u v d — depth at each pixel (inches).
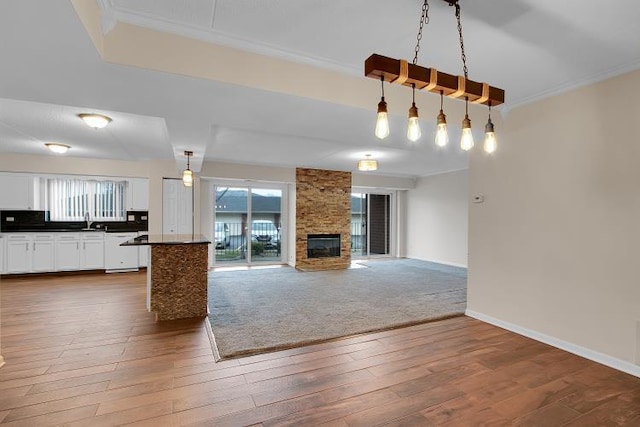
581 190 110.8
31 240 233.1
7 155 228.7
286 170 292.0
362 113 112.3
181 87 90.4
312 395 86.0
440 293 198.1
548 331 120.6
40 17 58.2
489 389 90.0
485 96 71.0
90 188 265.3
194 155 189.8
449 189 320.2
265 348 114.6
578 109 112.0
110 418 75.1
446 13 75.0
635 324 98.0
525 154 128.5
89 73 81.5
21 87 90.5
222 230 300.5
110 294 186.4
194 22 80.1
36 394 84.4
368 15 76.4
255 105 104.4
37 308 159.3
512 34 83.4
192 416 76.4
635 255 98.1
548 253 120.6
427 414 78.5
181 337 125.0
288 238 316.8
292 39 87.7
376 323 142.0
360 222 363.3
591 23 78.0
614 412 80.4
